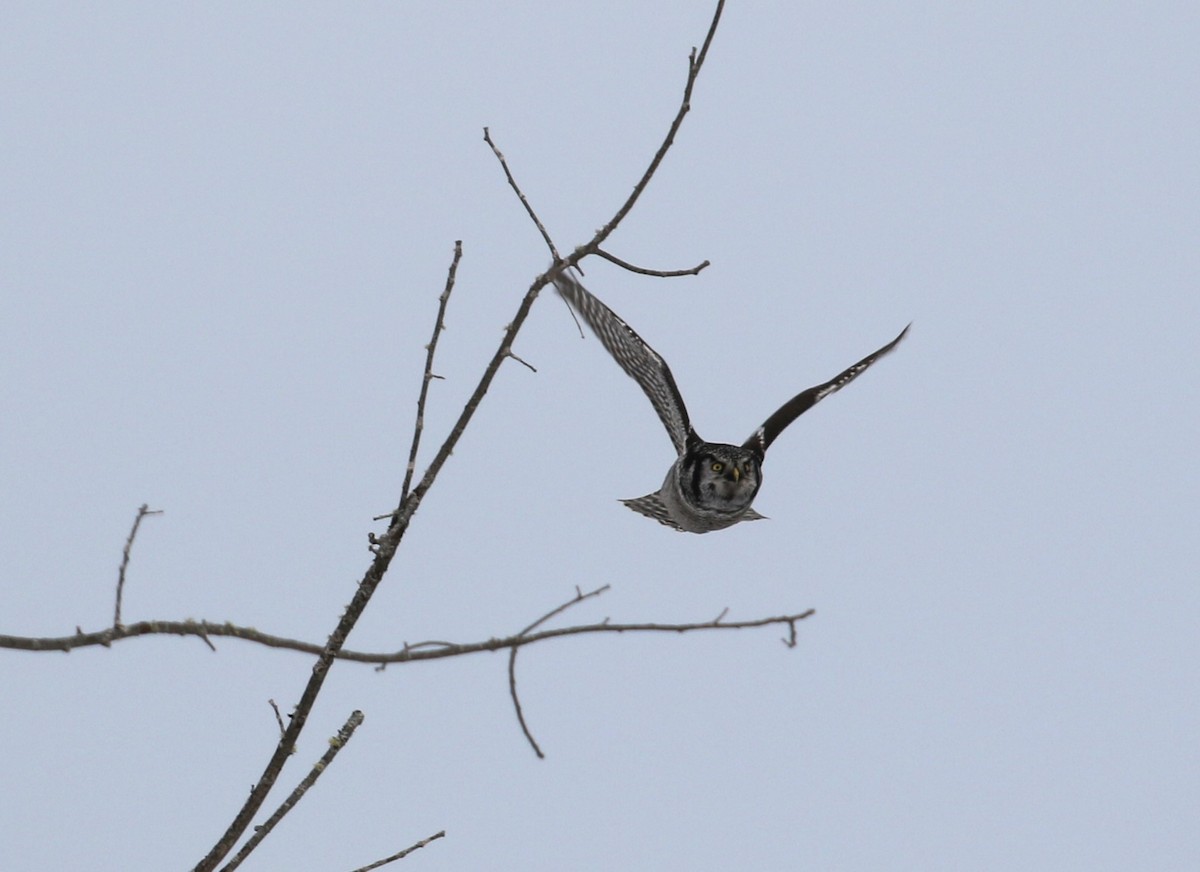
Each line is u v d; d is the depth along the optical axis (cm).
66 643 812
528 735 1013
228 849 952
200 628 868
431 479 1001
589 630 1009
